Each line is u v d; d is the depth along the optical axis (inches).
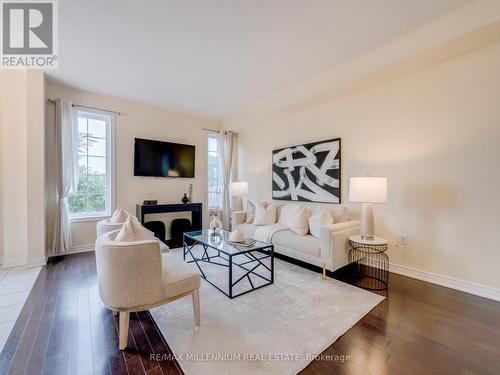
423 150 105.2
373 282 103.2
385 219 118.2
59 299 86.9
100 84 137.3
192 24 85.9
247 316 76.3
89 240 148.8
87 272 112.8
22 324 71.4
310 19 83.0
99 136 156.3
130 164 164.7
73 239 143.9
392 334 67.4
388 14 80.6
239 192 172.9
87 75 126.3
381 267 119.4
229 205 209.3
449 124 97.9
